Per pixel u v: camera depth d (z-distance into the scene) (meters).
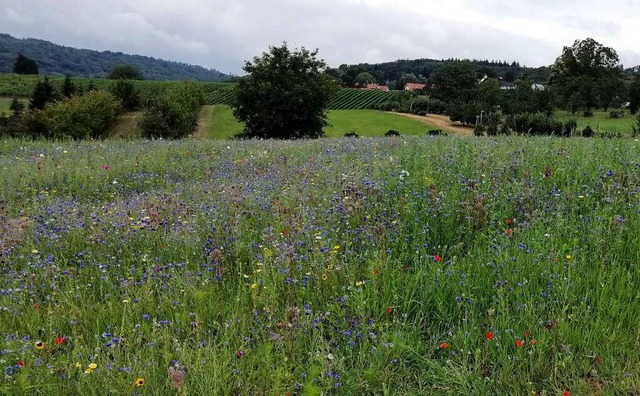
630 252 4.85
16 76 120.00
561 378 3.38
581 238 5.16
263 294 4.36
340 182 7.80
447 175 7.69
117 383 3.28
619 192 6.13
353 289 4.24
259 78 56.41
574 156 8.28
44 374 3.35
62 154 12.98
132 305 4.29
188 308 4.28
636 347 3.62
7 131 60.16
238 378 3.33
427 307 4.32
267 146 15.07
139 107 87.12
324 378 3.41
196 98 92.06
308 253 5.11
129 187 9.57
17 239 5.82
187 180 10.11
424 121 87.25
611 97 99.62
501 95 115.44
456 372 3.43
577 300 4.19
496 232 5.41
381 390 3.36
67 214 6.83
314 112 57.25
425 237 5.55
